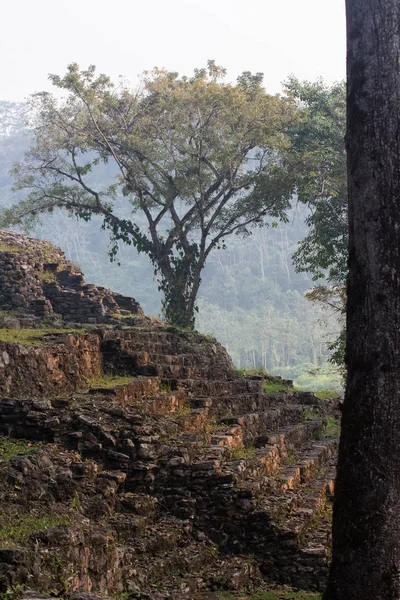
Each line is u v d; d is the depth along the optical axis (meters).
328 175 27.92
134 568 7.55
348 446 6.28
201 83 26.81
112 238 28.70
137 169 27.17
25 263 21.41
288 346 73.06
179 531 8.85
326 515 10.58
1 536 6.44
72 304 21.80
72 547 6.59
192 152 27.70
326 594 6.25
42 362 11.40
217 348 18.83
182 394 12.39
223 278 89.38
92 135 28.28
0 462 8.08
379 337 6.21
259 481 9.80
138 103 29.23
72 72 26.95
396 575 6.04
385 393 6.16
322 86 30.47
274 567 8.85
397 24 6.44
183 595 7.49
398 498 6.11
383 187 6.31
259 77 29.62
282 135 28.20
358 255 6.40
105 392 11.31
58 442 9.50
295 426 14.56
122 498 8.93
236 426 12.04
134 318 22.22
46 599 5.44
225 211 29.81
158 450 9.67
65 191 29.06
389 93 6.38
